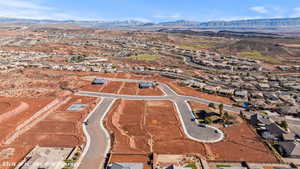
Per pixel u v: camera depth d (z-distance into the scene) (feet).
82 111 243.81
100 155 166.09
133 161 159.02
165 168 146.41
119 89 324.60
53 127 206.39
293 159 165.99
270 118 231.30
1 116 214.69
